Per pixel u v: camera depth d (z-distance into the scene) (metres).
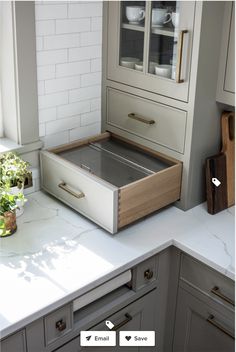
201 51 1.88
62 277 1.71
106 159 2.20
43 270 1.74
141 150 2.28
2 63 2.07
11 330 1.51
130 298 1.93
